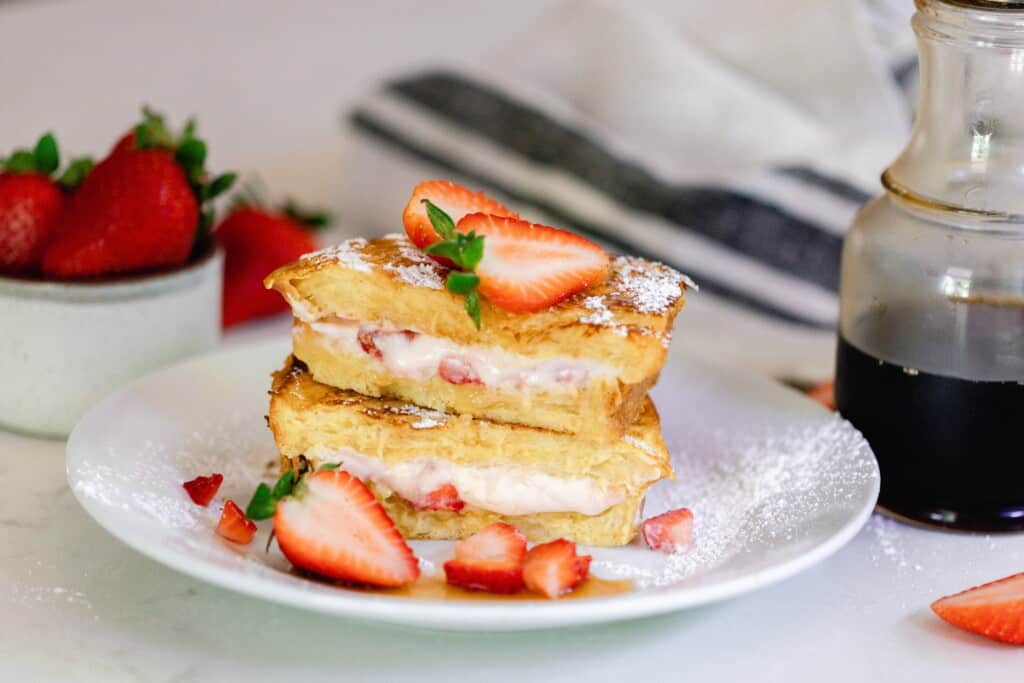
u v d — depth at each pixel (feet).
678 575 2.08
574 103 3.01
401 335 2.17
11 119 3.47
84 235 2.31
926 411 2.16
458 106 3.01
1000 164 2.15
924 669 2.01
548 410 2.15
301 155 3.52
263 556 2.06
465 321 2.14
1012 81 2.12
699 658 2.02
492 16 4.36
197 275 2.38
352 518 2.03
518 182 2.91
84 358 2.33
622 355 2.11
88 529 2.19
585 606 1.94
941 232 2.17
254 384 2.37
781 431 2.30
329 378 2.20
